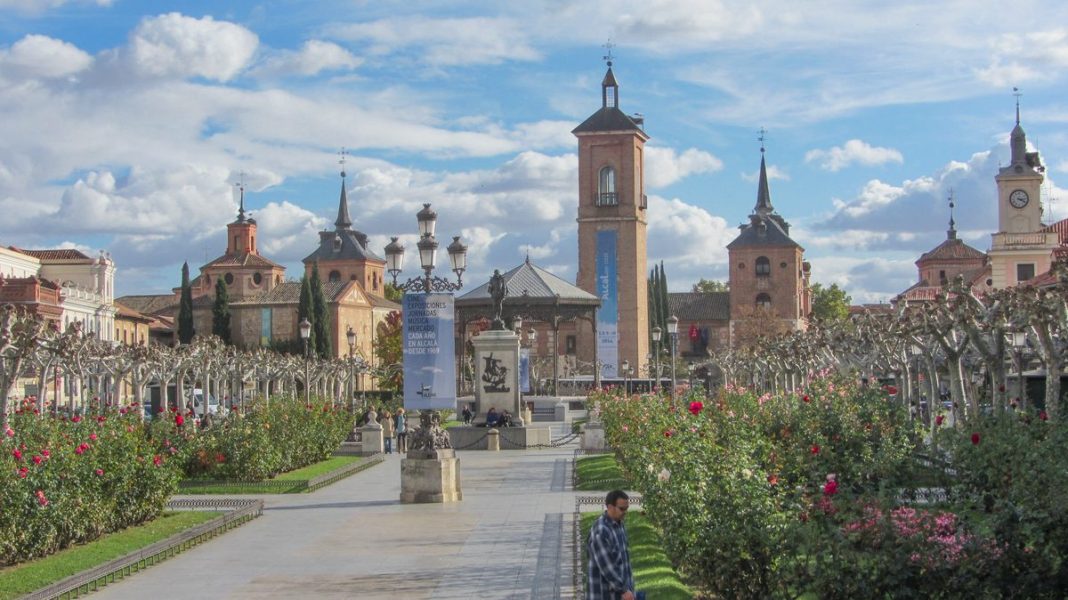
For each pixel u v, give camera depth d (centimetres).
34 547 2214
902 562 1402
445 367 3341
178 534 2458
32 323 4100
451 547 2445
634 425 3312
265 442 3862
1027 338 4203
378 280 19488
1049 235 8469
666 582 1819
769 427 3189
